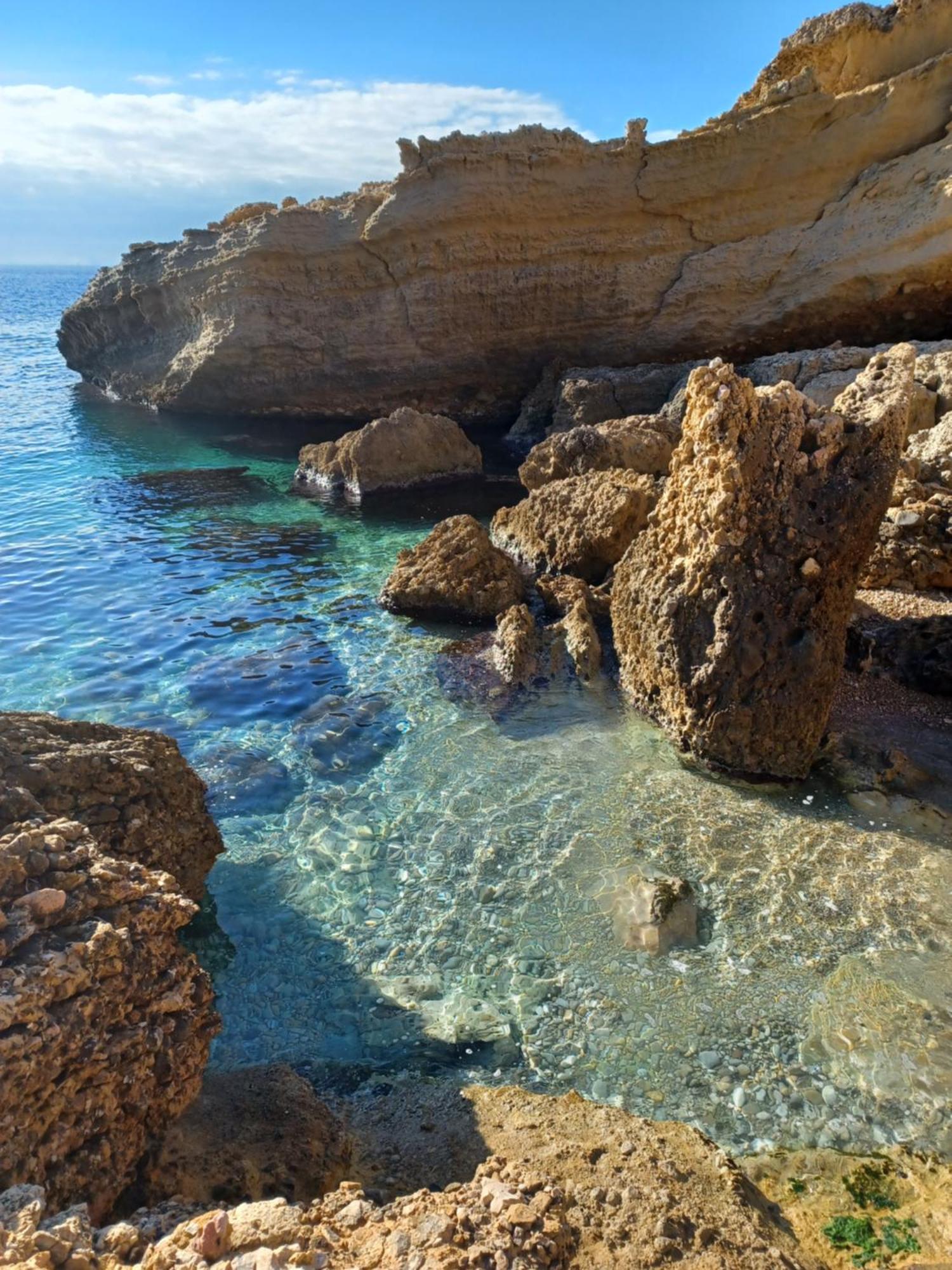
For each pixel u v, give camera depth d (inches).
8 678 402.6
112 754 234.2
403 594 471.8
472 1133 172.4
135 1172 146.0
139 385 1229.7
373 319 999.6
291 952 236.8
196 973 168.4
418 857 275.1
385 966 231.1
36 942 146.0
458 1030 208.8
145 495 754.2
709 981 219.1
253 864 274.4
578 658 395.2
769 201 882.1
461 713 367.2
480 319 974.4
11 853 157.2
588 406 846.5
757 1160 172.6
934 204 762.8
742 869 260.1
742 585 301.4
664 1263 131.0
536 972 226.1
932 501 424.8
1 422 1094.4
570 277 940.6
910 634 366.3
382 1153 168.9
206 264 1052.5
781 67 917.2
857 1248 152.8
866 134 833.5
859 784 299.9
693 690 313.9
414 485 778.2
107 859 171.3
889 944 227.9
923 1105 183.2
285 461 905.5
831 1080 190.2
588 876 260.4
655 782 309.9
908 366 311.0
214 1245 115.0
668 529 341.1
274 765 329.4
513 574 476.1
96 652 432.5
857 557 297.4
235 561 579.8
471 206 919.7
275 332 1026.7
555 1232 130.7
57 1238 110.5
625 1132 168.4
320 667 414.6
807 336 873.5
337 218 980.6
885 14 884.6
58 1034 135.6
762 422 299.9
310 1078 195.6
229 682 398.6
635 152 895.1
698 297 904.3
